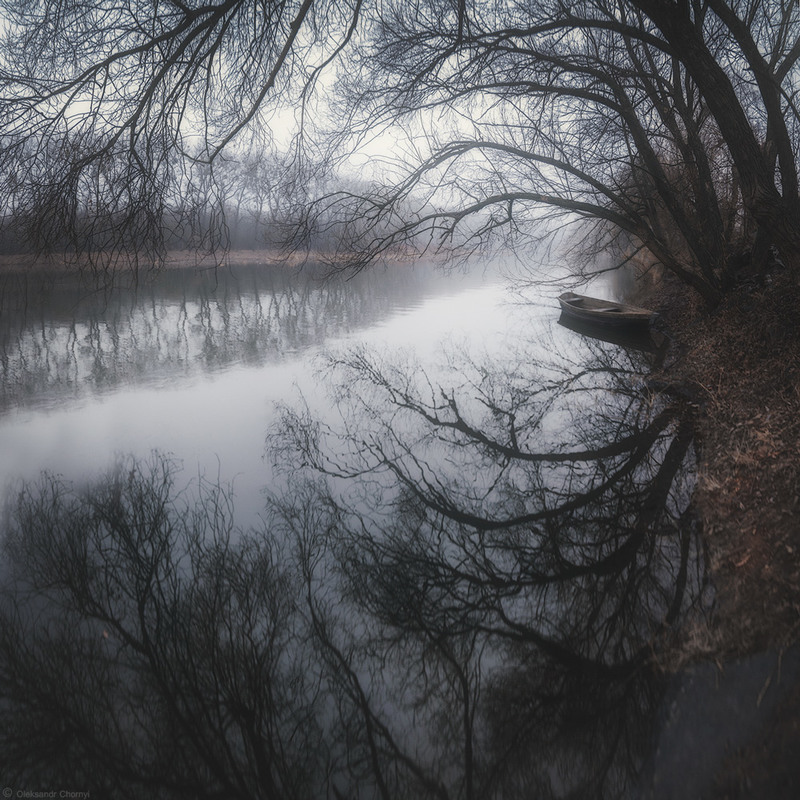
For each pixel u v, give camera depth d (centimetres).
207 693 543
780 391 832
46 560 745
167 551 768
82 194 636
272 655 589
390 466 1021
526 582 694
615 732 471
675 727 443
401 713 514
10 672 562
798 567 506
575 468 992
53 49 622
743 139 1006
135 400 1374
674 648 529
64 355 1812
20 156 620
